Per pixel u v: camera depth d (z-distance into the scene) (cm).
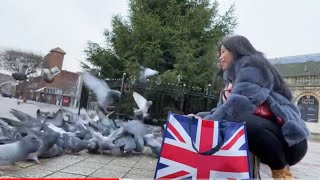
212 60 1436
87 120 605
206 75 1428
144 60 1480
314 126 3303
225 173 243
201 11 1586
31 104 1677
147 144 546
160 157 247
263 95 278
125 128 534
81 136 517
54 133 421
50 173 345
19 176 316
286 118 282
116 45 1598
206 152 247
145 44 1493
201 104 1148
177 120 255
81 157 470
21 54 1288
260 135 279
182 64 1433
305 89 3400
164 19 1598
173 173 244
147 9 1617
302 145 293
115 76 1606
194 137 252
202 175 242
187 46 1463
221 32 1591
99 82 630
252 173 282
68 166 393
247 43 307
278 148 281
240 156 247
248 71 287
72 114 621
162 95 1156
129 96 1096
